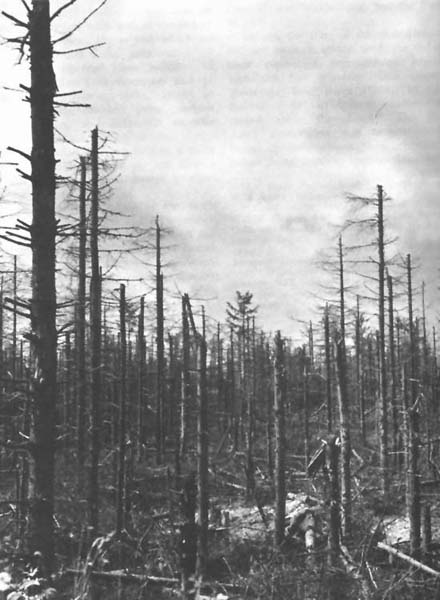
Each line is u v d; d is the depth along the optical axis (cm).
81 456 2066
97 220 1716
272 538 1667
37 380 870
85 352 2098
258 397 4091
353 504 1627
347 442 1734
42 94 889
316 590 1076
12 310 870
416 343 3303
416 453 1370
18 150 871
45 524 850
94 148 1736
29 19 888
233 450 3102
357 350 3728
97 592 941
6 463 1742
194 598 933
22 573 809
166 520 1727
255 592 1104
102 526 1736
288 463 2848
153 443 3131
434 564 1341
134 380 3128
